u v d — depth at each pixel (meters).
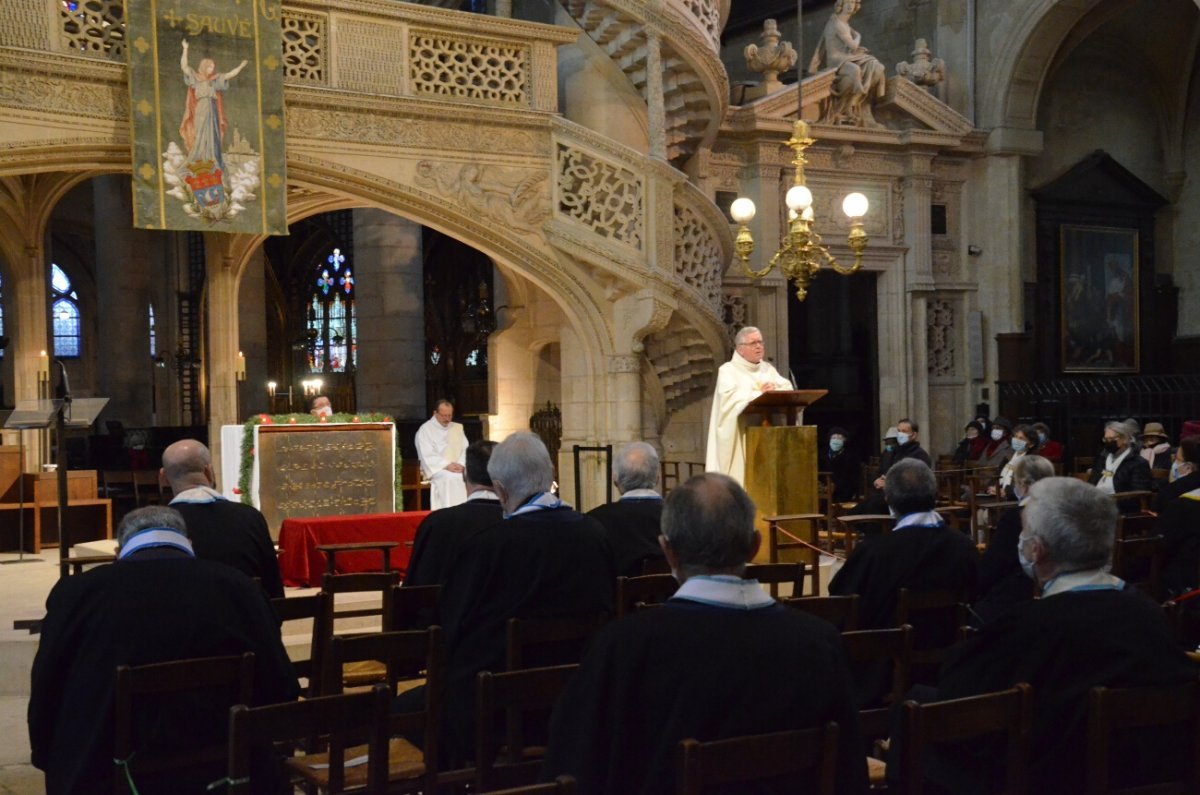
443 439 13.22
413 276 23.42
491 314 33.12
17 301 17.41
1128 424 11.77
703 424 17.22
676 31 15.17
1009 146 22.95
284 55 13.31
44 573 12.61
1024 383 23.11
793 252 13.70
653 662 3.11
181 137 12.44
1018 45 22.56
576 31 14.91
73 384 40.94
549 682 4.17
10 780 6.46
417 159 13.95
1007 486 12.52
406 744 5.02
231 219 12.70
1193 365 26.08
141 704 4.06
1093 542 3.73
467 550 5.03
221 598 4.25
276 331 37.62
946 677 3.90
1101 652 3.64
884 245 22.22
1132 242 25.91
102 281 26.59
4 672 8.68
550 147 14.80
